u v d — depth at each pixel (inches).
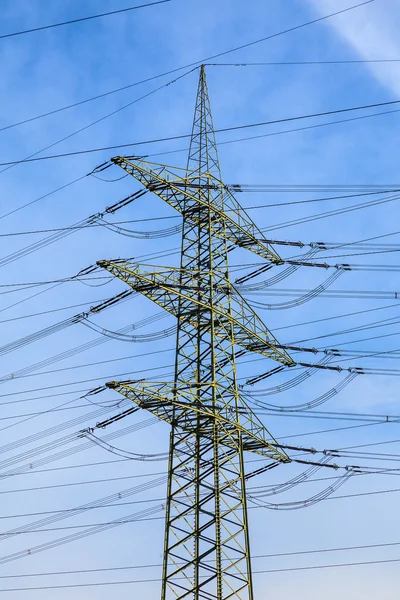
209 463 1758.1
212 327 1913.1
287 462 1951.3
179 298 1940.2
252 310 2025.1
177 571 1651.1
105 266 1809.8
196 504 1731.1
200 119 2413.9
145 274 1839.3
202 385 1839.3
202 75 2529.5
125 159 2009.1
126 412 1939.0
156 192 2087.8
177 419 1812.3
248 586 1606.8
